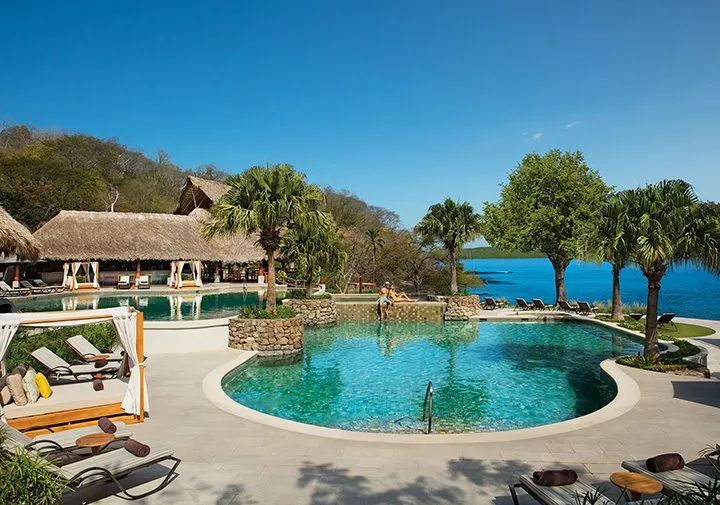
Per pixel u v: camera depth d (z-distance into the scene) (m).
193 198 45.34
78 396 7.98
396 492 5.34
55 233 34.06
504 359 14.96
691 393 9.48
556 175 26.42
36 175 50.81
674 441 6.98
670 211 11.34
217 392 9.67
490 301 27.19
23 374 7.95
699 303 36.78
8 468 4.50
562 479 4.58
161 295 31.95
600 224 12.09
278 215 15.51
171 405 8.80
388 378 12.64
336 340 18.39
